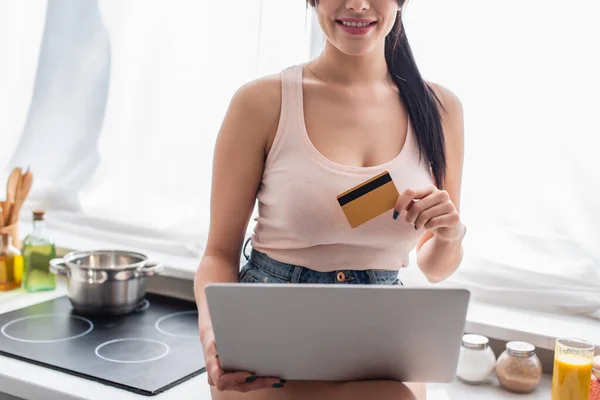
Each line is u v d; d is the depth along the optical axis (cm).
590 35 171
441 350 111
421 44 187
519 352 162
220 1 210
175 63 220
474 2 181
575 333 168
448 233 131
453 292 103
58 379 159
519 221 183
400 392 117
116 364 166
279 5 198
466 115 185
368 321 106
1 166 258
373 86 141
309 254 132
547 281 181
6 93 254
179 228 226
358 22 129
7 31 250
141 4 224
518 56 178
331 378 117
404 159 137
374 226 129
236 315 105
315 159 132
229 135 138
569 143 176
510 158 182
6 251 217
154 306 208
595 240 176
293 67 142
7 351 171
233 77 211
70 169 248
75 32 240
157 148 228
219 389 115
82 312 199
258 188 142
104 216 239
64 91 246
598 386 146
